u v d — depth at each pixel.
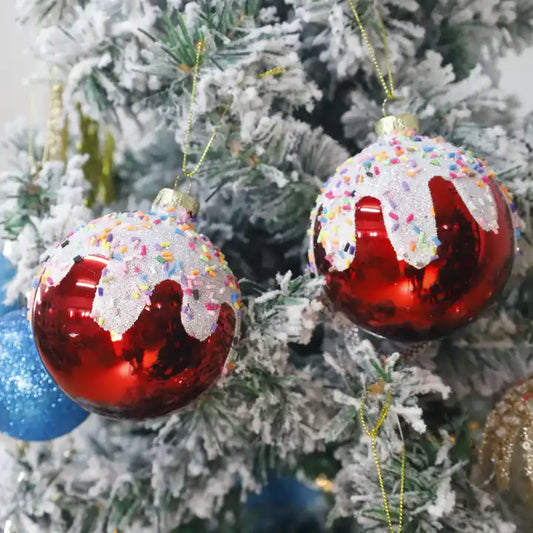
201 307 0.34
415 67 0.45
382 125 0.38
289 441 0.43
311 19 0.42
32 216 0.43
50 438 0.41
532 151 0.44
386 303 0.34
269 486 0.48
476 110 0.45
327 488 0.47
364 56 0.43
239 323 0.37
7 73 0.65
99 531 0.44
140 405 0.34
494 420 0.43
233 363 0.38
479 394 0.47
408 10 0.45
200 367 0.35
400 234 0.34
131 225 0.35
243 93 0.41
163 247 0.34
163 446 0.45
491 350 0.46
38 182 0.43
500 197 0.36
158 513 0.44
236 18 0.43
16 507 0.44
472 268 0.34
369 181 0.35
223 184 0.44
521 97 0.56
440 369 0.45
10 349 0.39
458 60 0.47
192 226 0.38
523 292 0.47
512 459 0.41
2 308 0.44
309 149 0.44
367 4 0.42
